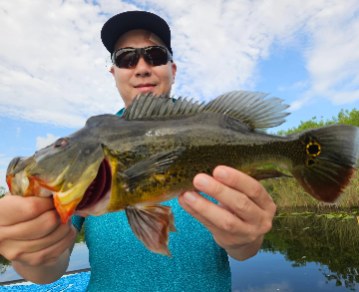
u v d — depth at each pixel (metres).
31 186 0.33
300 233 1.86
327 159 0.39
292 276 1.17
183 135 0.36
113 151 0.35
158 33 0.72
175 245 0.52
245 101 0.40
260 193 0.34
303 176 0.40
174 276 0.51
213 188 0.33
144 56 0.69
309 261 1.34
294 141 0.40
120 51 0.69
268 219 0.36
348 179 0.38
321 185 0.39
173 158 0.36
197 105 0.39
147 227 0.36
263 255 1.49
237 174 0.33
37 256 0.36
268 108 0.40
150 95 0.38
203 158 0.37
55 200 0.33
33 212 0.33
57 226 0.35
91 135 0.35
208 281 0.51
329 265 1.27
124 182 0.35
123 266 0.52
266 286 1.10
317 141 0.40
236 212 0.34
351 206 2.28
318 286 1.07
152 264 0.51
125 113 0.38
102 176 0.35
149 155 0.35
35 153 0.34
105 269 0.53
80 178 0.33
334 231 1.82
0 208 0.32
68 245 0.38
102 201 0.35
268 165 0.39
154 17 0.70
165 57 0.70
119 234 0.53
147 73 0.69
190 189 0.36
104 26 0.72
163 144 0.36
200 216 0.36
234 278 1.21
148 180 0.35
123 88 0.71
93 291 0.53
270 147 0.39
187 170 0.36
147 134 0.36
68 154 0.34
